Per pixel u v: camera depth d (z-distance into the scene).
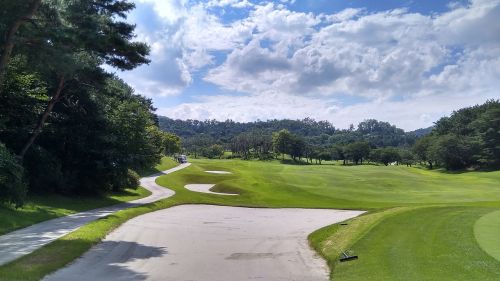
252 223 27.75
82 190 39.03
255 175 58.09
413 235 15.57
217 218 30.28
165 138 122.00
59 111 36.81
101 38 21.83
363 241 15.59
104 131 38.25
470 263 11.20
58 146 37.06
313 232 21.78
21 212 23.69
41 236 17.62
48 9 20.61
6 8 19.05
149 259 15.06
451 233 15.14
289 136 173.12
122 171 39.59
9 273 11.33
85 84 32.88
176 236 20.92
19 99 31.02
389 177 57.00
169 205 38.06
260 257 16.03
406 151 170.00
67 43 20.42
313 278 12.68
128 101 43.16
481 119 115.50
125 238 19.44
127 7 29.83
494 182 53.84
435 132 149.00
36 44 20.45
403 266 11.76
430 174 64.06
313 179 55.00
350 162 176.62
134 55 25.94
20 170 23.33
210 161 129.88
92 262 14.01
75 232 18.77
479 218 18.05
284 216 32.50
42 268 12.29
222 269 13.80
